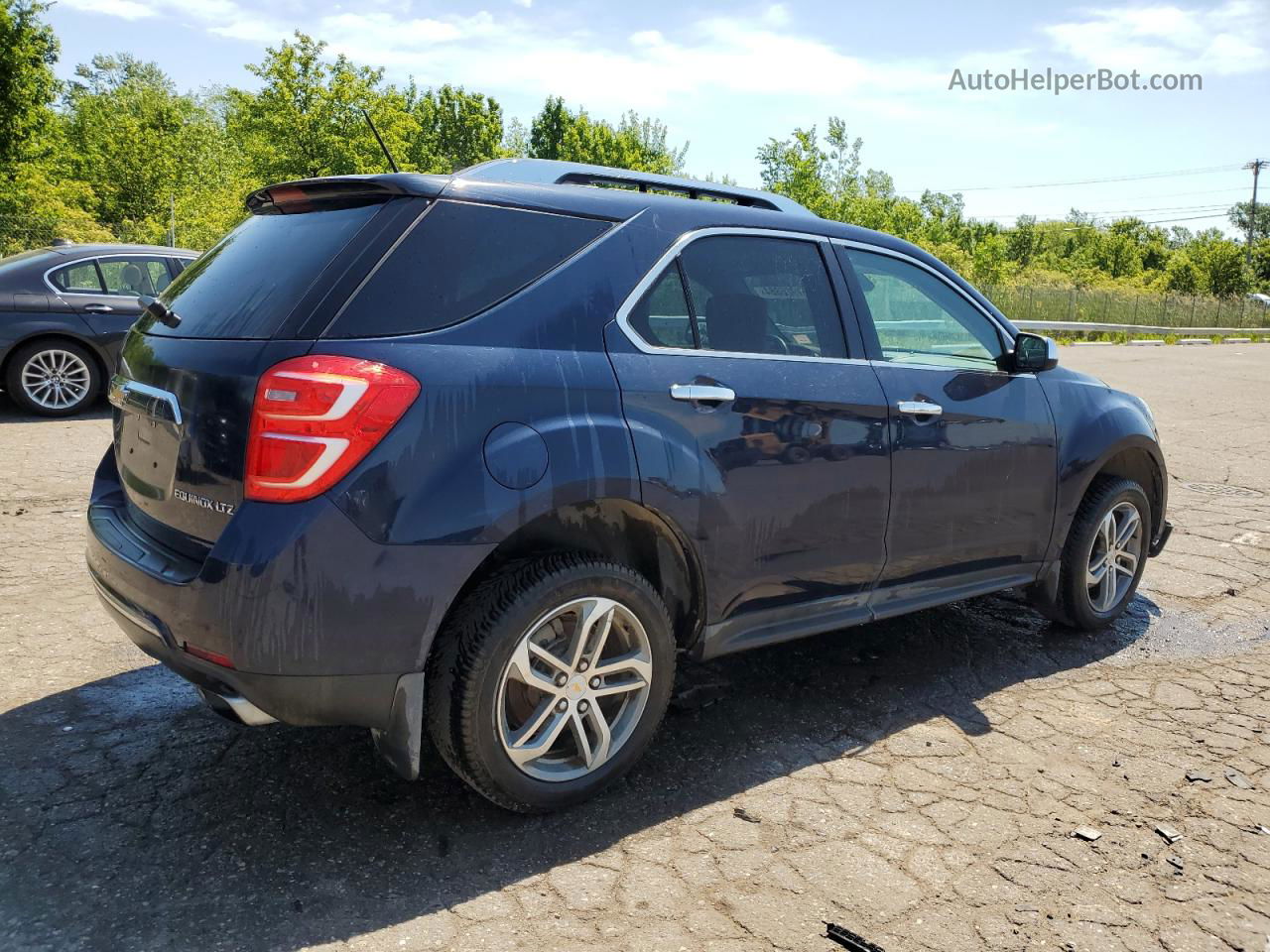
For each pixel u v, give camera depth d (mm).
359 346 2516
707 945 2373
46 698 3602
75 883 2525
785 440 3246
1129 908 2576
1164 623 4867
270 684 2449
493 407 2639
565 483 2717
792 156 33188
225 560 2420
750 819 2953
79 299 9445
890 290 3805
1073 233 99812
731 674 4066
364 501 2455
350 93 32719
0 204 23500
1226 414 12758
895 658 4301
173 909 2434
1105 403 4520
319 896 2506
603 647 2967
